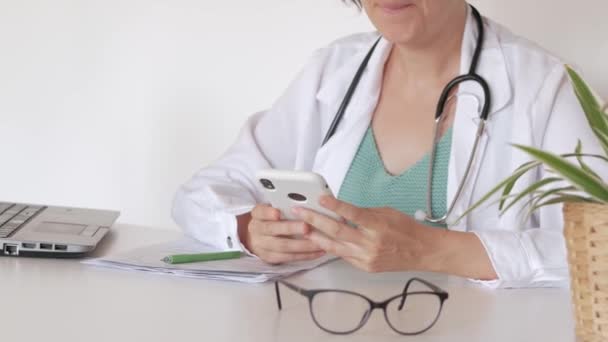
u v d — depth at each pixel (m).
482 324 0.99
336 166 1.64
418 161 1.58
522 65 1.58
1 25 2.68
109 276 1.19
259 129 1.79
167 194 2.55
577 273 0.89
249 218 1.43
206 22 2.44
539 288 1.23
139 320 0.95
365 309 1.04
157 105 2.53
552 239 1.26
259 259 1.34
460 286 1.21
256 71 2.39
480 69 1.58
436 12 1.52
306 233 1.25
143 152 2.56
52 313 0.97
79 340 0.87
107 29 2.57
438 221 1.52
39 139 2.68
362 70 1.71
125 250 1.40
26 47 2.66
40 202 2.69
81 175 2.64
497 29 1.66
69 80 2.63
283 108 1.80
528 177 1.50
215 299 1.07
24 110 2.68
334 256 1.40
